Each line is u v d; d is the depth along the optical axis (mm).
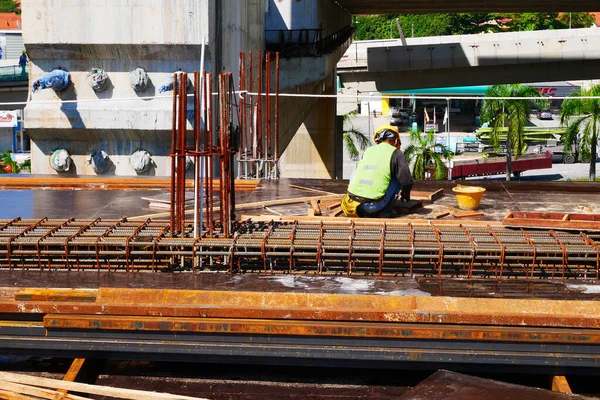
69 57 20375
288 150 41562
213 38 19859
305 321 6828
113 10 19547
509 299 6906
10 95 58344
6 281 7543
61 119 20391
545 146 58062
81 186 12734
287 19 31328
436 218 9797
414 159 45125
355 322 6801
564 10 46812
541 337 6621
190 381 7402
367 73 62312
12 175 13602
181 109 8039
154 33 19438
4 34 79688
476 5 44844
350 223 8961
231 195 8953
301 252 7980
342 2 42812
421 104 82312
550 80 54688
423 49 53094
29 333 7020
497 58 52812
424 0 43031
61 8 19781
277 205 10906
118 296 7078
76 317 6930
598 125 45125
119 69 20281
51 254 7980
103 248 8180
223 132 8156
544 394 6348
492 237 8250
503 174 51344
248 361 6961
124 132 20438
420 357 6758
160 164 20828
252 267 8062
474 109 80562
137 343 6953
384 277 7727
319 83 36156
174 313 6902
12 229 8508
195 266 7965
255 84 24422
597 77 54344
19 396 6648
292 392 7227
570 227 8508
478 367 6840
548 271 7871
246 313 6867
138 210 10797
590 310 6805
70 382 6676
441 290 7250
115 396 6531
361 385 7359
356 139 50219
